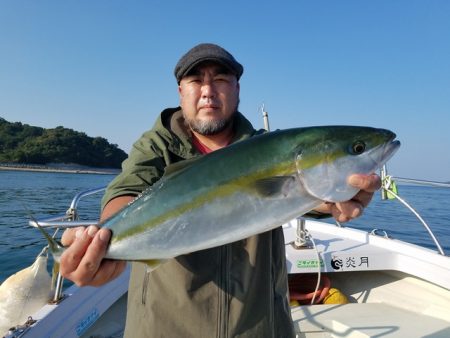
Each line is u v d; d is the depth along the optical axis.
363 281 1.71
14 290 1.06
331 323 1.35
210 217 0.69
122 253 0.69
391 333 1.26
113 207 0.73
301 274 1.71
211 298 0.71
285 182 0.70
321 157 0.71
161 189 0.71
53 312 1.07
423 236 4.68
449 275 1.46
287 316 0.82
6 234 4.76
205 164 0.71
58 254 0.72
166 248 0.69
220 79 0.84
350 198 0.71
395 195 1.59
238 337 0.71
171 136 0.80
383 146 0.74
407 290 1.59
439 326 1.31
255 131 0.94
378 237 1.83
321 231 2.06
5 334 1.03
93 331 1.34
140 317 0.73
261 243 0.77
